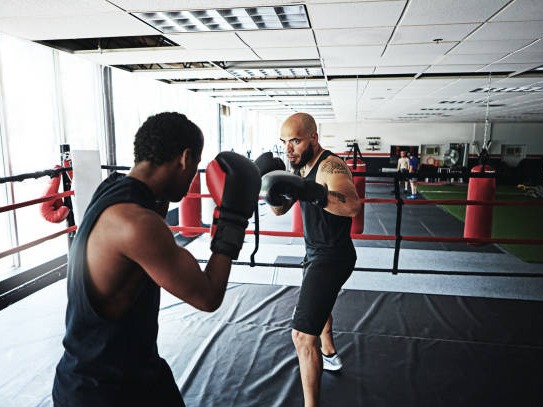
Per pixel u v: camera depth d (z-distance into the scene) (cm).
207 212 530
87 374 74
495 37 301
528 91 593
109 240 66
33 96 342
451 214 679
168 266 66
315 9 240
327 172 142
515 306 263
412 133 1395
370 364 193
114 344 74
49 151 362
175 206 574
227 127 905
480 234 404
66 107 380
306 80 516
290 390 171
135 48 343
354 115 1088
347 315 249
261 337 219
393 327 232
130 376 76
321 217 147
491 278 322
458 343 213
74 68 393
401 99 704
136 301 75
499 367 190
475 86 544
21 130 331
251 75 488
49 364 190
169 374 90
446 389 173
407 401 164
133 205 68
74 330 74
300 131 145
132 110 497
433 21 263
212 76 482
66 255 355
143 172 74
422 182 1356
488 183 389
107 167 321
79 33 287
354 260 154
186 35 296
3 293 288
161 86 567
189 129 75
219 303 74
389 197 977
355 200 131
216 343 212
